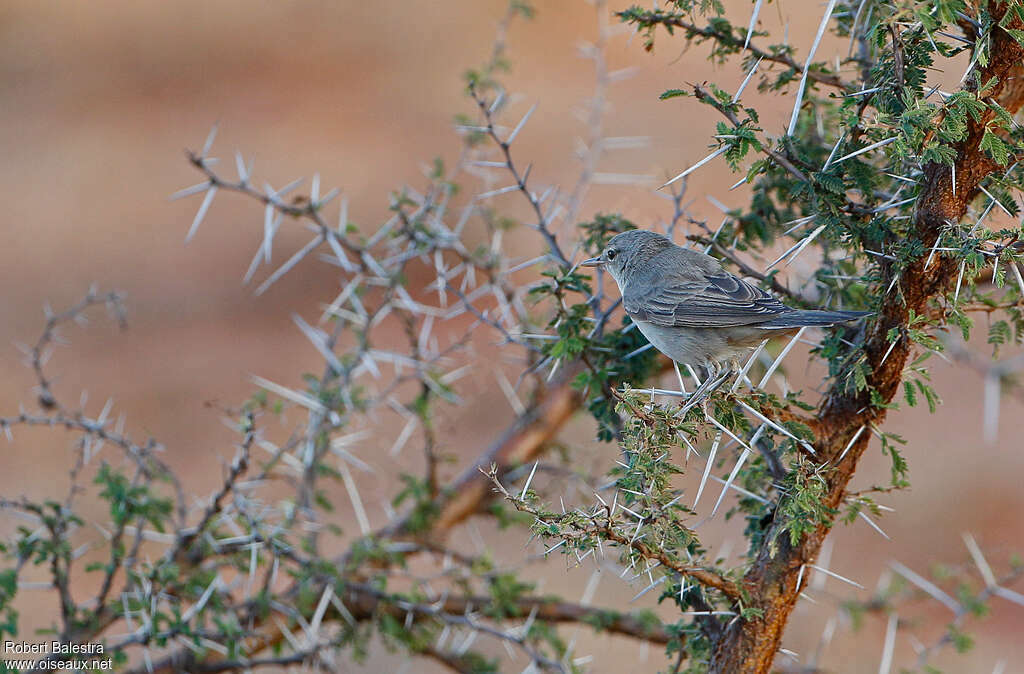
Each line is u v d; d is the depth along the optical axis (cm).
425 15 3094
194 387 1967
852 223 670
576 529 604
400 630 953
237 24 3052
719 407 707
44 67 2916
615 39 2733
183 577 890
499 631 955
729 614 669
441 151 2541
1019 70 644
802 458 654
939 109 611
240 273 2308
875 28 630
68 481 1652
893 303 659
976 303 717
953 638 963
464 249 1028
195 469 1748
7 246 2350
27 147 2647
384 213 2345
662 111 2509
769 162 666
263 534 874
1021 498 1717
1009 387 1107
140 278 2289
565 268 838
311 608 954
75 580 1407
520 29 2958
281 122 2714
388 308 1043
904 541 1675
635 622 938
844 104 652
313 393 1002
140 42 3016
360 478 1538
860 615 1019
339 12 3142
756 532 731
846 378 670
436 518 1027
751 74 633
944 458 1825
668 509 623
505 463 1030
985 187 665
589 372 812
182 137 2669
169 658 934
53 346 2078
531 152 2331
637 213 1925
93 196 2508
